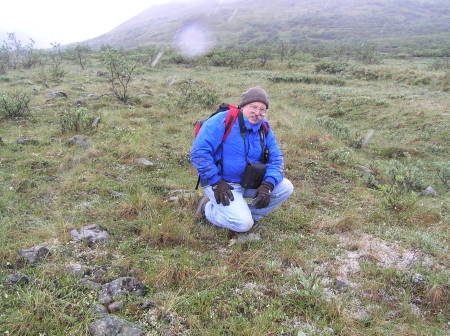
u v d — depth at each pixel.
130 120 8.16
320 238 3.40
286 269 2.83
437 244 3.39
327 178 5.48
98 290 2.34
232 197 2.96
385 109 12.73
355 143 8.38
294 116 10.95
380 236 3.52
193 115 9.17
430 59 40.66
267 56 33.88
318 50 46.84
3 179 4.38
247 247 3.11
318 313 2.34
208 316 2.24
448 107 12.34
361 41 115.50
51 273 2.50
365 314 2.38
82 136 6.24
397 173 5.40
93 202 3.84
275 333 2.14
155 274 2.58
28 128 7.15
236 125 2.98
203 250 3.04
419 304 2.54
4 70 20.22
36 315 2.04
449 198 5.16
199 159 2.96
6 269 2.55
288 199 4.40
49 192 4.05
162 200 4.00
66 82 15.63
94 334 1.97
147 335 2.02
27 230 3.18
